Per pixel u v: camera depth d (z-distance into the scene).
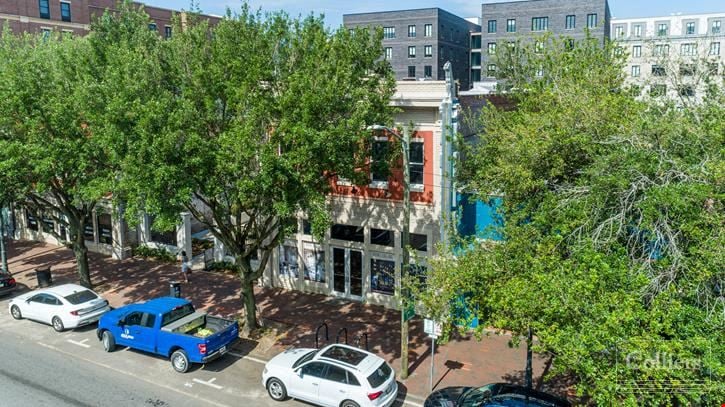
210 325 19.00
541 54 23.64
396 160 19.88
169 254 30.30
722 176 10.66
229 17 17.83
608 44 21.42
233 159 15.52
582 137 13.71
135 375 17.70
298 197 16.02
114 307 23.70
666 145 12.33
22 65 20.58
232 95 16.11
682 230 10.97
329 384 15.16
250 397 16.33
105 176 19.31
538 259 11.97
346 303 23.64
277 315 22.42
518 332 11.86
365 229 23.05
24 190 21.75
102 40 21.72
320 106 15.62
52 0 50.44
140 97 16.53
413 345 19.53
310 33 17.62
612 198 12.40
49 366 18.33
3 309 23.78
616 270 10.71
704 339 9.34
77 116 19.42
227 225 19.81
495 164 17.06
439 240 21.34
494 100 27.20
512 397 13.56
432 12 78.06
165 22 60.56
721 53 71.06
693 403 10.55
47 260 31.16
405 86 20.92
